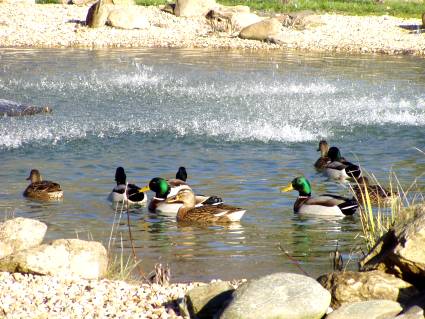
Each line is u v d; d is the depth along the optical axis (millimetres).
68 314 8469
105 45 42375
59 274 10156
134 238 13500
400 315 8086
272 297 8242
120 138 21766
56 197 16016
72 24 46719
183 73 34031
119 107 26312
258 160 19703
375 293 8922
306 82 32188
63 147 20703
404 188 16750
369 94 29469
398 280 9047
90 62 36562
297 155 20391
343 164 18266
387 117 25203
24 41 42125
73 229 13898
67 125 23391
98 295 9234
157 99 27938
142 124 23641
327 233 13844
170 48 42188
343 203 15070
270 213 15320
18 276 9914
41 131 22531
